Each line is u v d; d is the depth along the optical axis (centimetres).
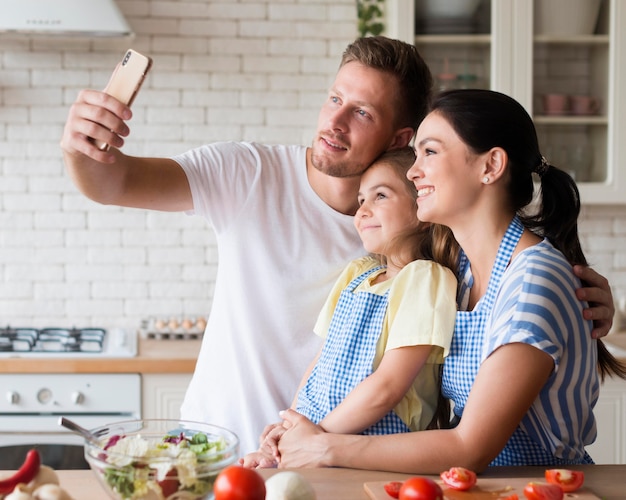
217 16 359
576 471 144
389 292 172
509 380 143
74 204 359
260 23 360
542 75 336
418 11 330
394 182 184
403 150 191
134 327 363
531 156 160
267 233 207
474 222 160
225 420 208
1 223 357
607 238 375
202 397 212
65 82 356
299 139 365
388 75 197
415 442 147
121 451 122
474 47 332
